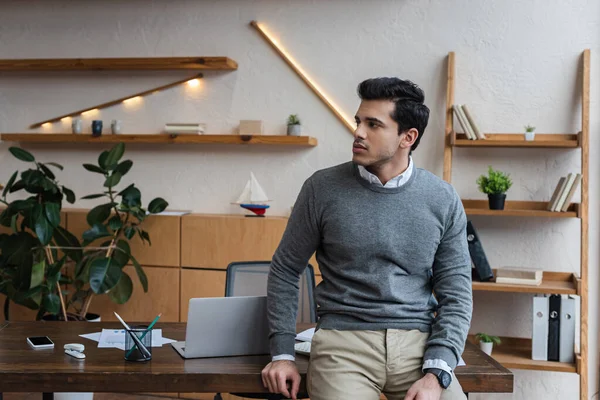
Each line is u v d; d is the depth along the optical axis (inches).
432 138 158.4
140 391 76.9
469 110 149.9
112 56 172.4
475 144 148.4
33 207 144.0
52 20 174.7
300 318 114.5
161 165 171.8
